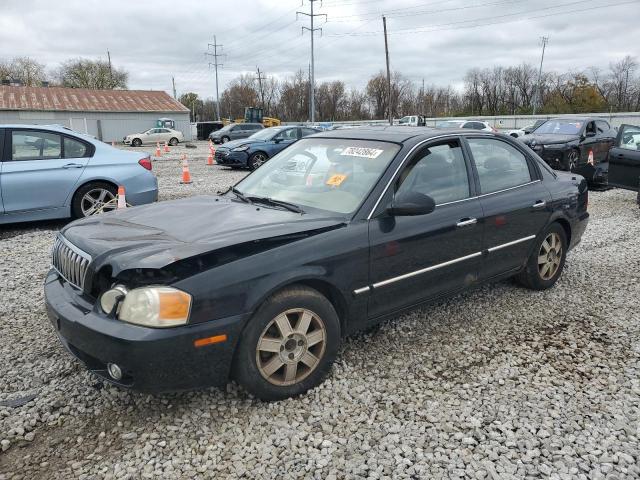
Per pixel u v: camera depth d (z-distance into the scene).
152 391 2.69
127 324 2.63
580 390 3.31
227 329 2.76
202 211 3.59
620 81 75.56
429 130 4.19
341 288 3.23
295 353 3.09
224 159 16.75
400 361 3.64
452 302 4.74
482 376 3.46
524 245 4.58
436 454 2.67
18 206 7.18
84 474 2.52
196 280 2.69
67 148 7.62
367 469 2.56
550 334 4.13
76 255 3.07
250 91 93.25
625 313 4.57
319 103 86.62
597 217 8.91
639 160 9.48
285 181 4.02
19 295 4.80
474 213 4.02
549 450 2.72
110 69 80.12
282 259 2.96
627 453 2.71
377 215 3.43
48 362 3.55
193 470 2.55
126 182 7.89
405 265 3.56
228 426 2.88
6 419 2.92
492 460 2.64
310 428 2.88
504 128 50.34
